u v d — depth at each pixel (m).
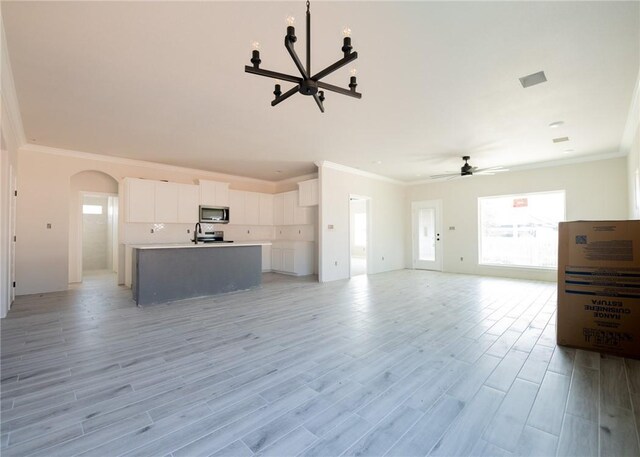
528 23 2.16
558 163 6.20
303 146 5.23
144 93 3.25
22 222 5.10
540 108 3.62
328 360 2.54
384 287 5.80
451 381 2.18
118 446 1.52
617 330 2.63
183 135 4.64
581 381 2.17
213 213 7.10
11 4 1.95
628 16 2.08
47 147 5.25
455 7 2.00
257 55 1.84
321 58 2.61
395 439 1.58
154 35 2.30
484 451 1.49
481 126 4.22
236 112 3.75
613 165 5.61
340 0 1.93
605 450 1.49
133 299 4.77
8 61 2.63
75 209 6.45
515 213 7.03
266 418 1.76
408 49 2.47
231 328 3.38
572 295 2.81
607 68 2.75
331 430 1.65
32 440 1.56
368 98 3.36
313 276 7.38
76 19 2.11
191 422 1.72
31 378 2.23
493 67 2.74
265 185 8.61
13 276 4.63
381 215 8.00
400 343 2.92
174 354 2.67
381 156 5.89
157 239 6.51
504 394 2.01
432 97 3.34
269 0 1.93
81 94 3.26
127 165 6.14
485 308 4.20
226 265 5.30
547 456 1.45
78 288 5.75
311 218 7.80
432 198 8.28
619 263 2.65
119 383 2.16
